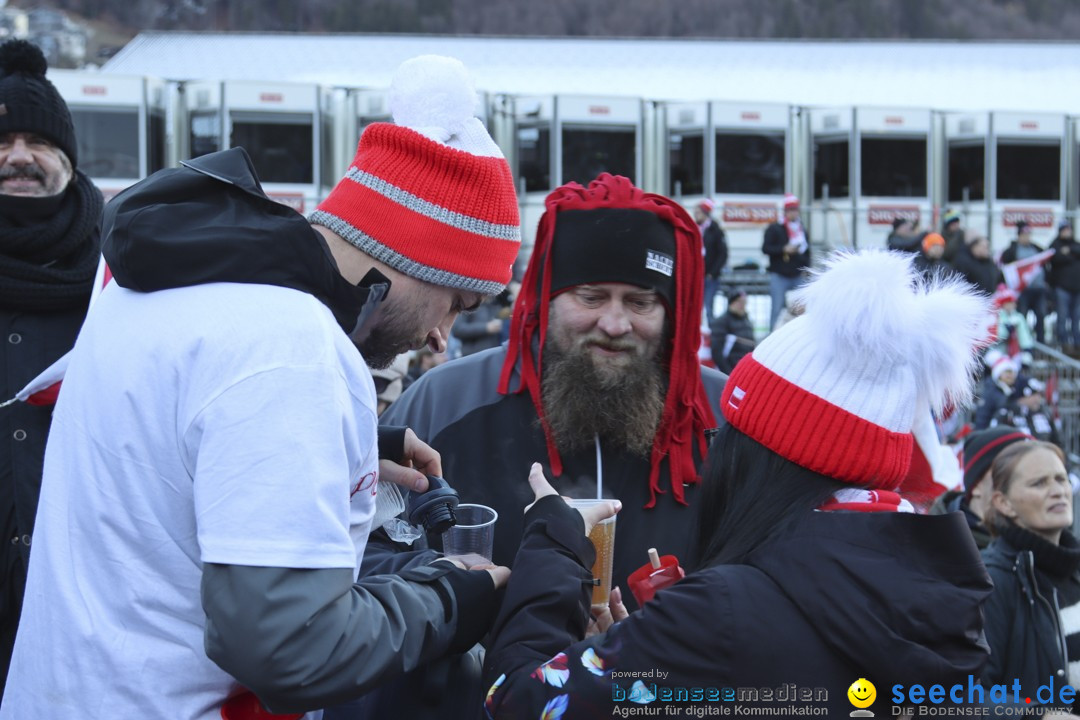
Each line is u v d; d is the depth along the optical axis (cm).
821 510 155
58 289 251
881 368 156
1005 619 288
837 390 156
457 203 159
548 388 234
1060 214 2053
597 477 233
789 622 147
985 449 324
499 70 2445
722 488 167
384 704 176
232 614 128
